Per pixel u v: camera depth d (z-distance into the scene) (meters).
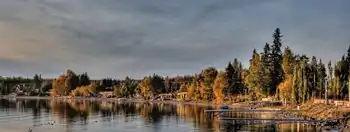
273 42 173.88
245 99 181.00
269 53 172.00
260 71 166.00
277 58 171.12
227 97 194.75
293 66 154.25
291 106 126.19
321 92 127.19
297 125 83.12
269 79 163.00
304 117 96.75
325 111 96.75
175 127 84.06
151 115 119.12
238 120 94.38
